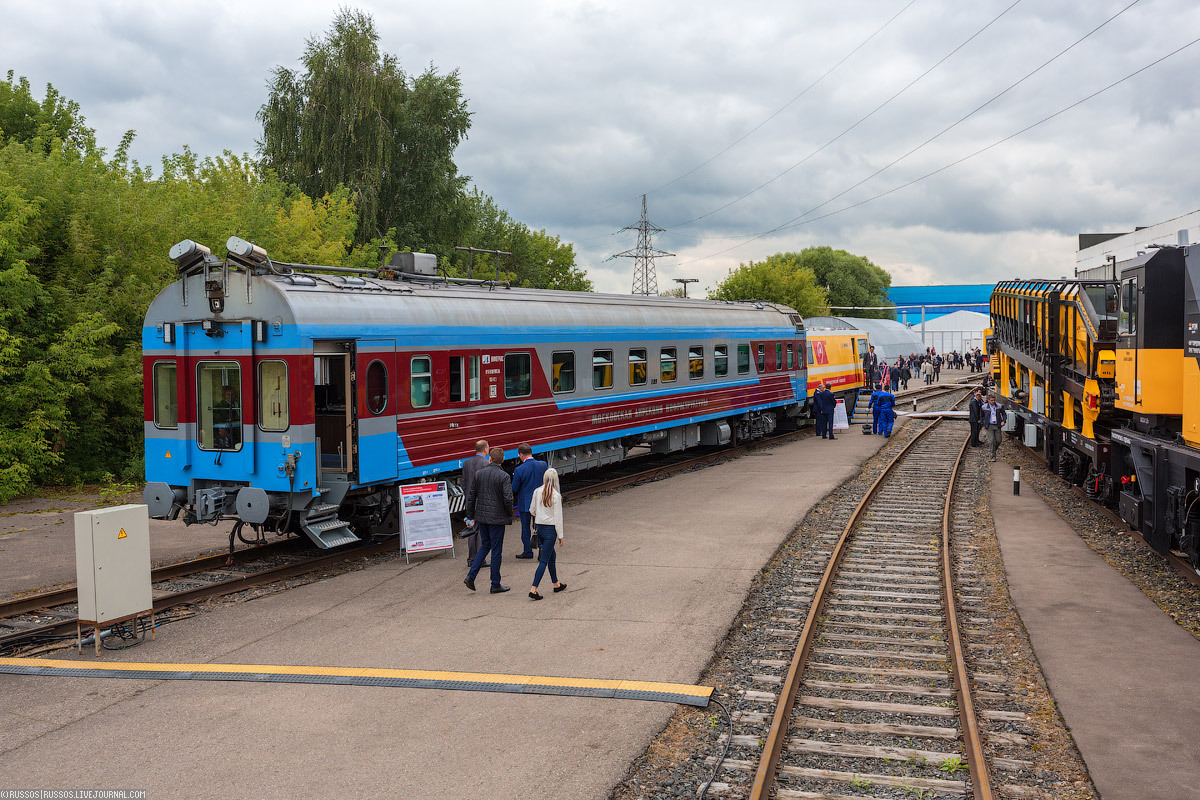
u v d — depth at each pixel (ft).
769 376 83.87
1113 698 22.90
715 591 33.14
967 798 18.08
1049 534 43.98
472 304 46.55
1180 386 37.58
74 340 58.59
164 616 31.09
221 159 86.28
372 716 21.77
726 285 196.13
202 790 18.08
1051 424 58.54
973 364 247.91
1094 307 52.75
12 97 81.92
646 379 63.26
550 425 52.34
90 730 21.16
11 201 57.00
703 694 23.02
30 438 55.88
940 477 63.26
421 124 120.37
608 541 42.09
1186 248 36.70
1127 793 17.90
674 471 67.31
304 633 28.68
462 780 18.44
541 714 21.83
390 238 112.98
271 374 36.60
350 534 38.99
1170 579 35.09
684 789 18.43
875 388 120.57
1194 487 33.55
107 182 68.08
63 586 35.73
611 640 27.48
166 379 39.22
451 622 29.66
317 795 17.83
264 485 36.76
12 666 25.71
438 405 43.39
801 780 18.85
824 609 31.65
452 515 49.37
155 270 65.62
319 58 113.29
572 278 177.99
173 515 39.19
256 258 36.88
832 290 305.32
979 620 30.35
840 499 54.34
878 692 23.77
